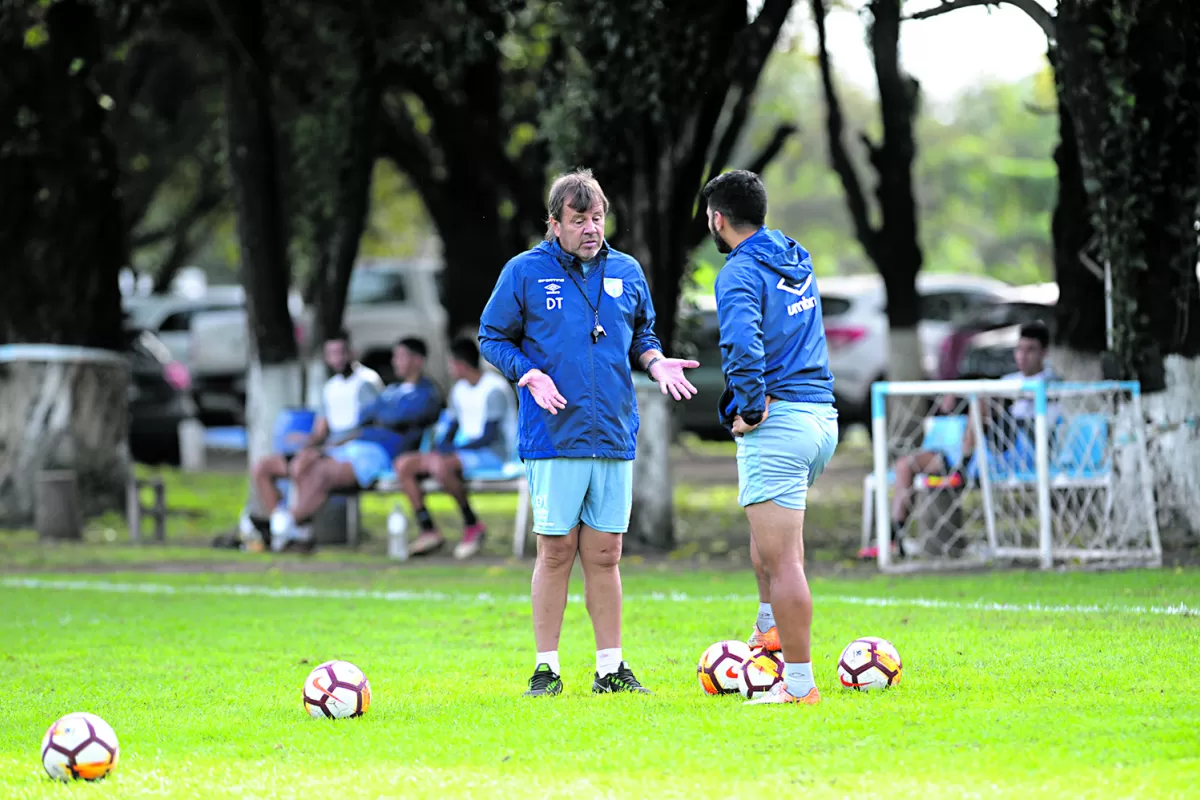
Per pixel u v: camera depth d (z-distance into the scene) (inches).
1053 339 1967.3
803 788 645.3
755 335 818.8
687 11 1800.0
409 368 2000.5
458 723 816.3
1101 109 1624.0
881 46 2484.0
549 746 746.2
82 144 2431.1
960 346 2970.0
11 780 719.7
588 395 902.4
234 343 3811.5
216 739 802.2
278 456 2041.1
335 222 2261.3
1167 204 1657.2
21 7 2234.3
